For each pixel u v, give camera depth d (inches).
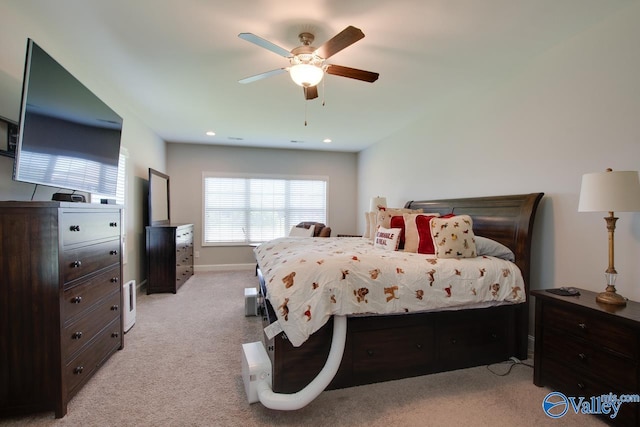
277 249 111.5
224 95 127.8
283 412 66.1
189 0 69.7
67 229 66.1
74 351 68.8
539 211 95.0
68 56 95.0
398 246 111.7
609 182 65.3
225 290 167.5
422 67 102.4
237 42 87.6
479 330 87.2
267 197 238.5
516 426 62.8
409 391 74.7
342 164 251.8
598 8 72.9
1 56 71.2
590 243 81.9
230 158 229.5
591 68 80.8
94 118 89.3
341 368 75.6
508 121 106.6
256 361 70.4
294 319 66.0
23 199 79.2
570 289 79.0
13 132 74.5
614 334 61.0
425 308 78.1
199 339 103.3
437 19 76.7
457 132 132.0
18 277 61.4
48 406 62.9
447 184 138.7
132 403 68.7
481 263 86.9
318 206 248.8
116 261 92.6
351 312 70.2
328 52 75.4
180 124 172.6
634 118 72.2
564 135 88.0
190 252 200.7
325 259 76.4
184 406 67.9
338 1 69.9
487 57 95.9
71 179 79.3
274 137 202.4
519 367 86.5
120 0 69.8
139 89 121.7
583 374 66.6
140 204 165.9
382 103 136.9
